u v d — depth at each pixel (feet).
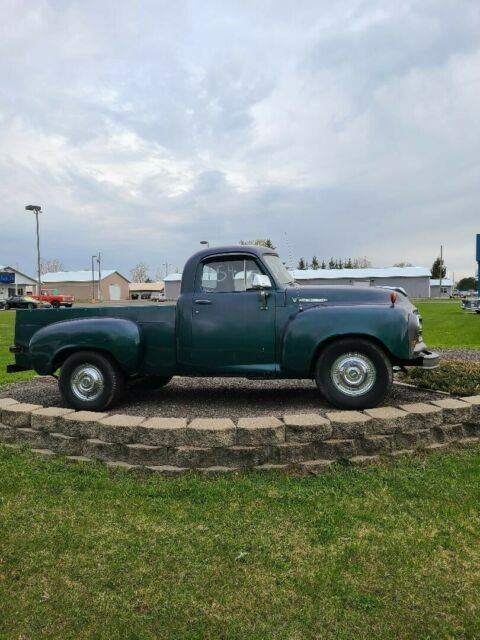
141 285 315.78
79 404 18.25
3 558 10.14
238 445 14.33
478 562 9.73
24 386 24.80
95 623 8.25
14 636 7.97
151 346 17.98
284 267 18.84
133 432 14.75
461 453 15.16
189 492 13.01
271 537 10.76
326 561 9.86
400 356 15.92
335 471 13.99
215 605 8.63
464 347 40.40
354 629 8.02
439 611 8.38
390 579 9.25
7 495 13.04
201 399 20.03
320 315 16.29
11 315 108.99
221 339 17.31
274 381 23.86
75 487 13.50
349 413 15.28
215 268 17.61
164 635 7.97
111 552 10.30
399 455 14.66
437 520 11.30
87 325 17.94
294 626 8.10
